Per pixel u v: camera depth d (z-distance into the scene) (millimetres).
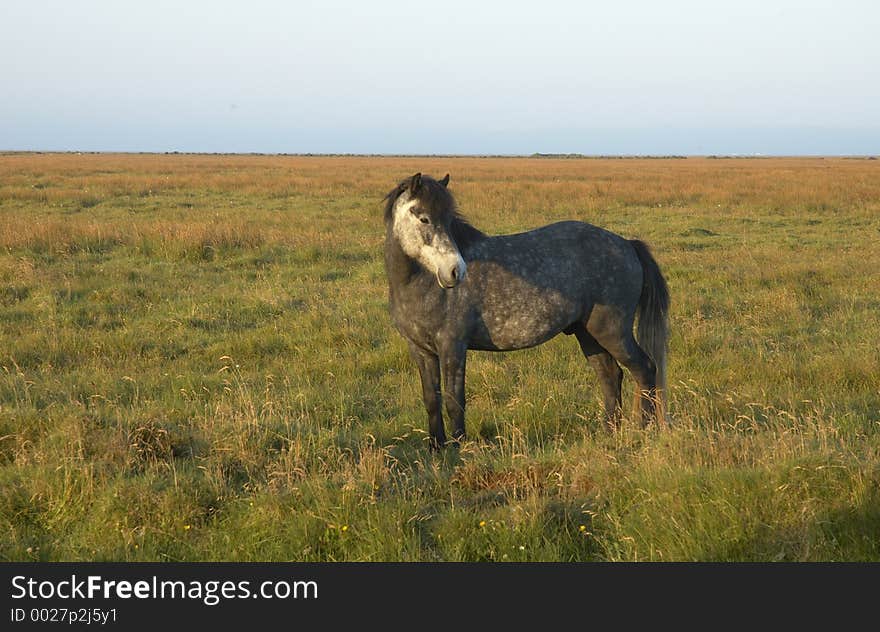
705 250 51250
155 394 22922
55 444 16734
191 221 61062
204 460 16906
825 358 24969
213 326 30781
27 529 14156
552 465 16219
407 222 17594
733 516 12750
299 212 72750
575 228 19938
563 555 13000
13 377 23188
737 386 23250
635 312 20734
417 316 18328
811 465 13852
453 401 18531
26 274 38188
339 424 20625
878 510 12422
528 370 25359
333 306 33500
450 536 13336
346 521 13562
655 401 19906
